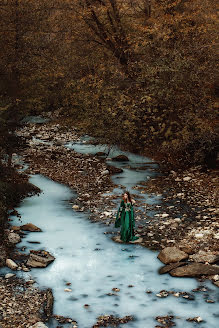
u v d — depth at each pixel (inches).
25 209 566.6
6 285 350.0
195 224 495.5
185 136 695.1
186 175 730.8
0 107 628.1
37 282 358.9
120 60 862.5
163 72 718.5
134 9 866.1
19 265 391.2
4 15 725.9
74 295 337.1
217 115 752.3
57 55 851.4
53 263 398.6
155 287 349.4
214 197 597.3
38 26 757.9
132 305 320.8
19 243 446.3
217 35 754.8
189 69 706.8
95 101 765.9
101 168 804.6
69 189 668.7
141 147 818.2
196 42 740.7
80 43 912.3
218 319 298.5
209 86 789.2
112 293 339.6
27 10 738.8
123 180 721.0
